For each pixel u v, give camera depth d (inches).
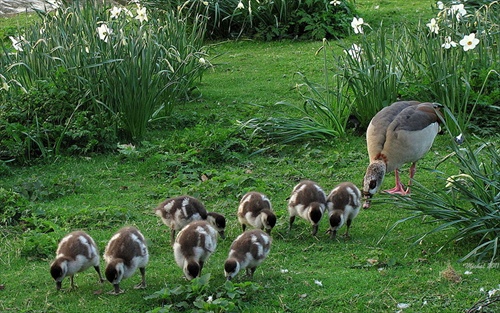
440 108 530.3
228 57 762.2
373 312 310.0
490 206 347.9
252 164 499.2
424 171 481.7
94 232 399.2
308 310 311.9
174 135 529.0
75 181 466.9
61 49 552.4
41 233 391.9
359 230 395.9
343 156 504.1
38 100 530.3
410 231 390.6
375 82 536.4
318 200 386.9
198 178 476.4
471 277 333.1
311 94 629.9
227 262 323.3
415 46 564.1
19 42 570.9
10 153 501.7
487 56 570.6
